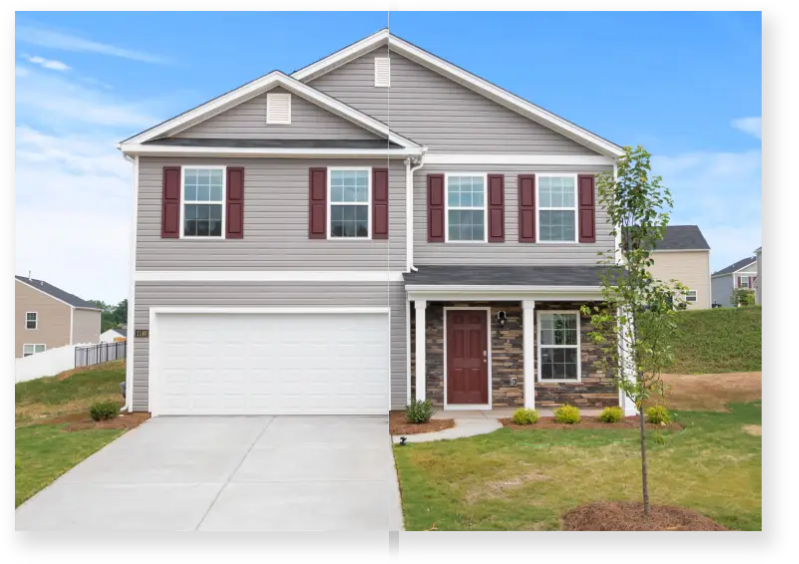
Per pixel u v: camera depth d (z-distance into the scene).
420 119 14.30
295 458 9.52
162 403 12.78
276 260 13.06
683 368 18.58
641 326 6.89
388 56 14.48
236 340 12.97
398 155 13.17
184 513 7.24
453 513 7.11
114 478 8.54
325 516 7.12
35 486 8.13
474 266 13.91
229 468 9.01
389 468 8.98
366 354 13.08
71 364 25.50
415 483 8.19
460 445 10.10
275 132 13.56
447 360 13.60
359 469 8.94
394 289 13.16
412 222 13.81
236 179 13.10
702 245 31.86
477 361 13.63
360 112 13.41
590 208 14.13
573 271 13.52
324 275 13.11
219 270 12.98
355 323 13.13
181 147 12.80
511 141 14.25
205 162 13.10
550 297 12.43
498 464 8.99
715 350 19.69
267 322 13.04
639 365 6.85
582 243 14.11
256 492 7.97
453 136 14.25
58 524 6.92
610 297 7.21
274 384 12.95
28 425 11.70
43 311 40.06
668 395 14.21
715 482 8.12
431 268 13.69
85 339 42.97
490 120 14.29
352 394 13.02
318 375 13.01
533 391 12.41
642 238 7.01
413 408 11.78
